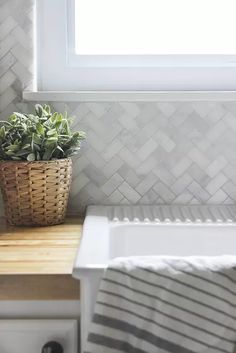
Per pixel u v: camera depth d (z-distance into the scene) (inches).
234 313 34.3
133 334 34.2
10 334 37.6
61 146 51.0
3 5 55.6
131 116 57.2
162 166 57.8
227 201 58.2
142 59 59.7
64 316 38.0
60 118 50.9
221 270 34.6
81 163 57.6
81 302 36.3
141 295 34.3
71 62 59.7
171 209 56.5
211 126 57.3
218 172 57.9
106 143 57.5
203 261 35.4
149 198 58.2
